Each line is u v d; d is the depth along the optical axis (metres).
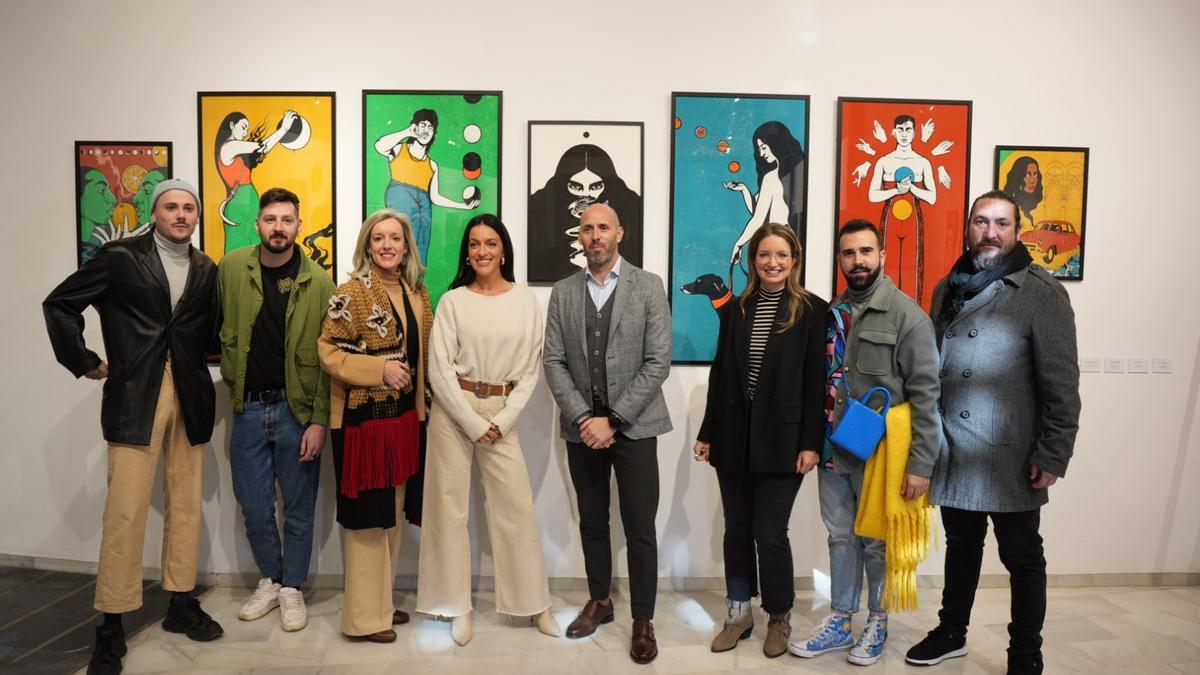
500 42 2.84
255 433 2.52
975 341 2.11
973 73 2.91
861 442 2.13
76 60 2.83
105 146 2.84
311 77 2.84
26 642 2.38
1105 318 2.97
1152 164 2.96
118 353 2.29
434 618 2.62
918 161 2.89
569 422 2.37
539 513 2.91
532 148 2.84
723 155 2.87
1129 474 3.00
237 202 2.84
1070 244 2.94
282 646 2.39
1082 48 2.92
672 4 2.85
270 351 2.49
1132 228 2.96
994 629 2.57
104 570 2.25
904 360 2.14
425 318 2.48
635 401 2.28
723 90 2.88
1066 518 3.00
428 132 2.84
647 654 2.30
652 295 2.37
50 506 2.95
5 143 2.86
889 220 2.90
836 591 2.36
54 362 2.91
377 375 2.24
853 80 2.90
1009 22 2.91
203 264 2.45
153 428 2.32
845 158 2.88
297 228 2.44
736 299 2.34
